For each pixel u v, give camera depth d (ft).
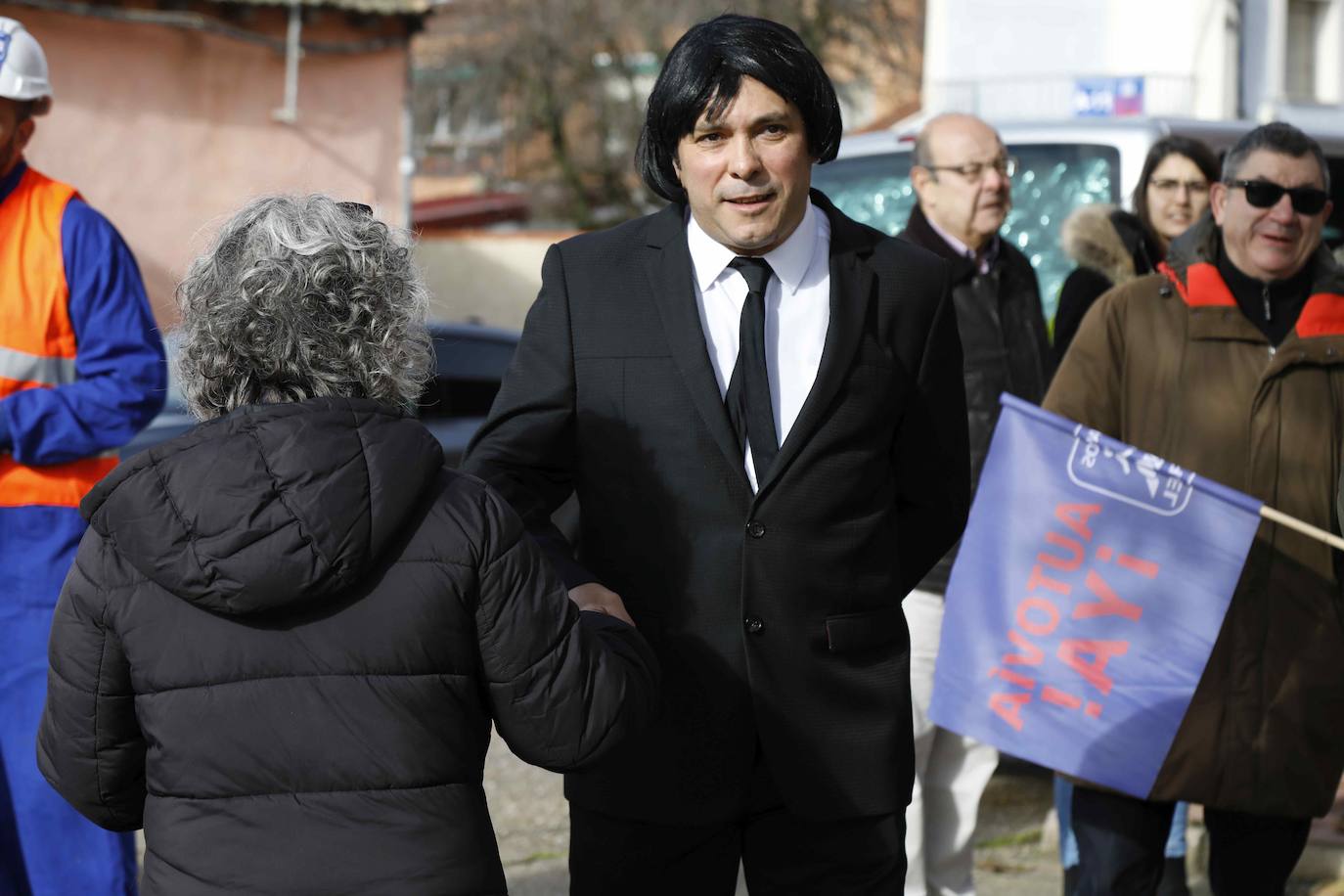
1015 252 14.12
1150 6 59.98
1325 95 64.54
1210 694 11.06
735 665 8.56
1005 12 62.34
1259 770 10.97
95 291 11.49
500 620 6.70
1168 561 11.03
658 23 81.41
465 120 91.61
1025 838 15.96
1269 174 10.99
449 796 6.59
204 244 6.89
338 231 6.73
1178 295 11.41
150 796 6.60
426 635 6.54
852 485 8.66
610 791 8.68
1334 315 11.08
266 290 6.53
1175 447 11.21
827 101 8.50
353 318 6.63
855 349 8.66
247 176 54.39
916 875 12.95
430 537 6.62
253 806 6.40
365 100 56.49
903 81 86.63
